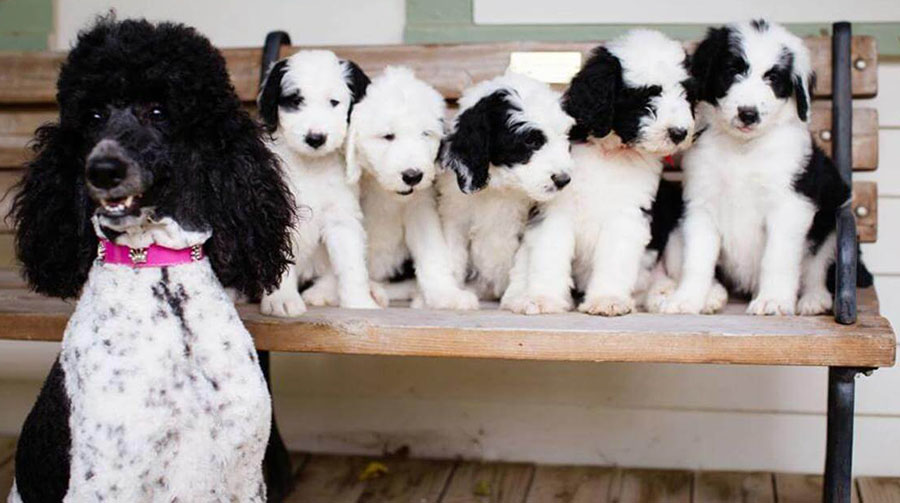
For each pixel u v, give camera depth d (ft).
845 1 9.36
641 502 9.20
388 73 8.05
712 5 9.47
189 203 6.24
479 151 7.68
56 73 9.22
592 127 7.79
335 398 10.20
